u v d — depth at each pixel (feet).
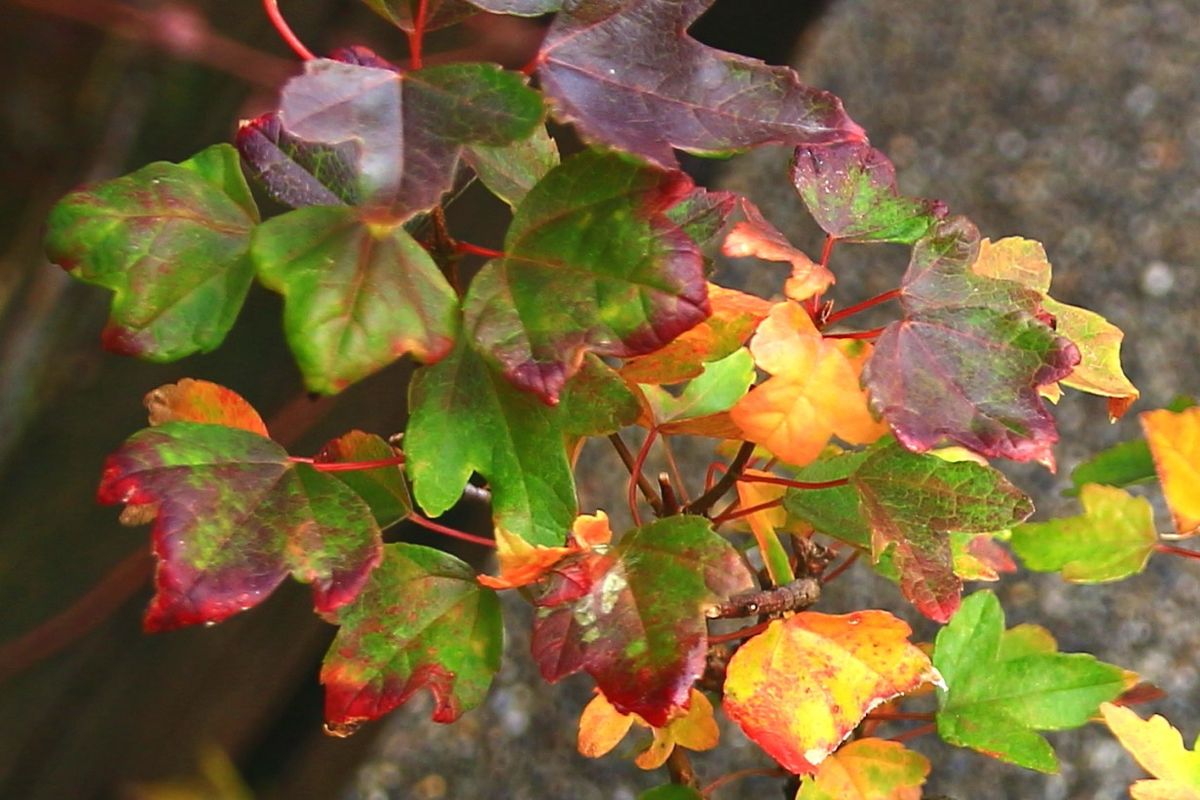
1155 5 13.91
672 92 2.55
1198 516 2.78
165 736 3.52
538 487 2.63
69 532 3.30
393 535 3.98
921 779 2.82
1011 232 11.35
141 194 2.64
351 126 2.47
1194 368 10.08
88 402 3.29
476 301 2.55
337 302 2.51
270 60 2.89
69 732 3.37
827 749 2.68
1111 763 7.69
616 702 2.58
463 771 7.93
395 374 3.26
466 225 3.19
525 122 2.47
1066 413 9.54
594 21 2.55
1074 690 2.90
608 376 2.64
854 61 13.08
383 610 2.70
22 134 3.17
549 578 2.61
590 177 2.57
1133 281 10.81
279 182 2.69
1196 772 2.79
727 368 2.90
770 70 2.57
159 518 2.56
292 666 3.74
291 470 2.61
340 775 4.66
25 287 3.27
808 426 2.60
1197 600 8.49
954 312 2.64
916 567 2.69
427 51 3.06
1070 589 8.60
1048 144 12.19
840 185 2.72
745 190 11.04
